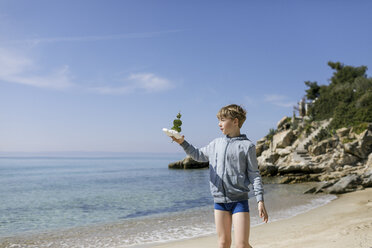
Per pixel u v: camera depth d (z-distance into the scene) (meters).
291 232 6.69
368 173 16.75
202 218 10.02
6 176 40.50
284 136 34.66
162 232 7.91
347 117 33.59
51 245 6.97
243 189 2.58
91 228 8.97
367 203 10.93
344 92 38.62
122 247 6.46
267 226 7.81
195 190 20.34
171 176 35.00
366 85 38.03
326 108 39.16
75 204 14.81
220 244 2.68
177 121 2.79
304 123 36.09
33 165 86.19
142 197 16.91
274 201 13.19
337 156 27.41
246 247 2.49
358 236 5.31
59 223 10.23
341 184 15.54
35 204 15.16
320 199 13.38
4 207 14.30
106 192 20.06
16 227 9.69
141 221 9.82
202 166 49.16
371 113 31.88
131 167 68.00
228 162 2.61
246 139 2.71
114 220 10.41
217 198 2.65
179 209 12.48
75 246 6.78
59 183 28.42
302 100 44.97
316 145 29.91
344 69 48.19
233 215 2.57
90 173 45.53
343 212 9.36
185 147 2.77
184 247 5.95
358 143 27.42
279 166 30.42
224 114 2.75
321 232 6.31
